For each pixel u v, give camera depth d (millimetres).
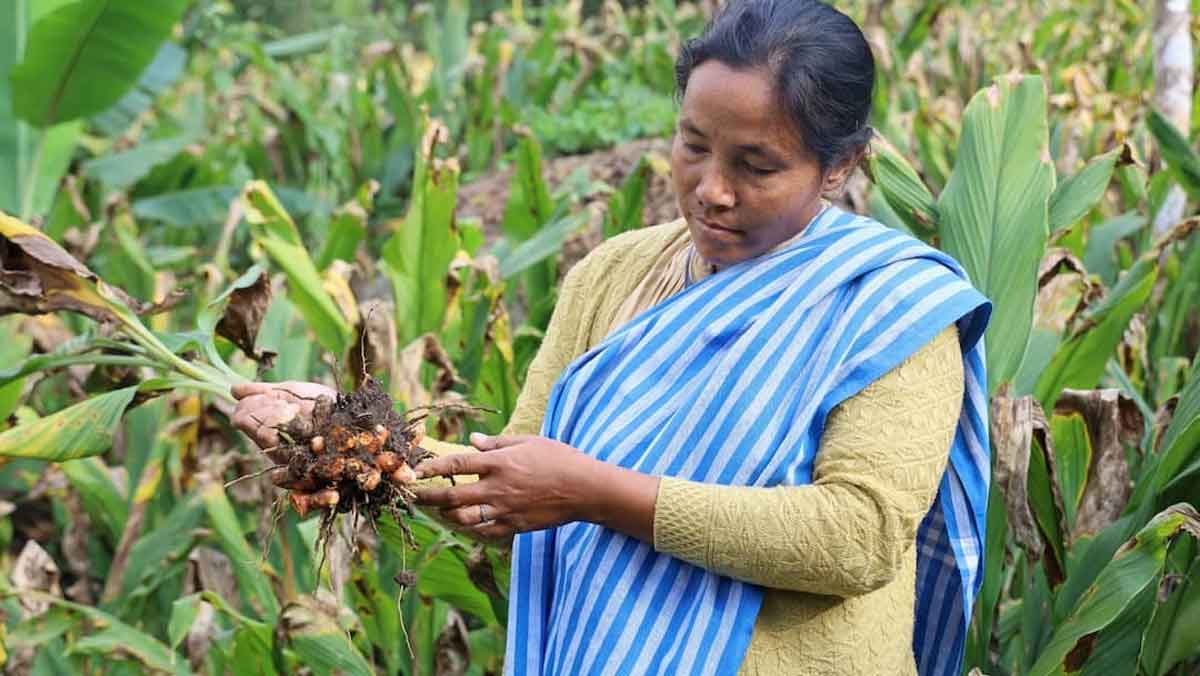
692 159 1826
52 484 4043
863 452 1782
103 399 2330
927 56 6977
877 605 1907
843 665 1872
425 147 3510
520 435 1943
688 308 1926
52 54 4867
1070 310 2973
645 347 1944
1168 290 4051
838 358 1813
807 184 1817
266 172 7688
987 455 1995
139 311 2365
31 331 3760
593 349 2008
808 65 1730
